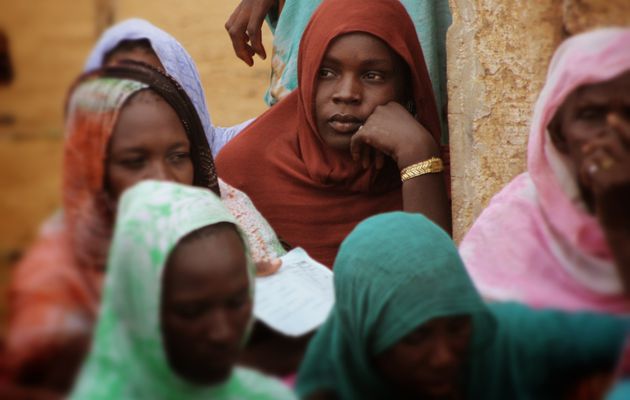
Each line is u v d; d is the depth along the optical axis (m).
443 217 5.69
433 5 6.68
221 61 10.67
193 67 6.51
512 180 5.02
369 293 4.02
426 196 5.69
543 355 4.07
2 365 3.90
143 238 3.68
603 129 4.31
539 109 4.51
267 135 6.42
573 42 4.45
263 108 10.38
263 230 5.48
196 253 3.68
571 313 4.18
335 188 6.14
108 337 3.68
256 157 6.35
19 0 5.09
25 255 4.25
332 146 6.03
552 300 4.29
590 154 4.32
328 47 5.93
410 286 3.96
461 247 4.71
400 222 4.16
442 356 3.96
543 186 4.50
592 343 4.08
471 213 5.42
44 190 4.61
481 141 5.35
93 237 4.39
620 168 4.28
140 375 3.66
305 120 6.23
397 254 4.02
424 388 4.04
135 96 4.75
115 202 4.63
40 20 5.11
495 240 4.55
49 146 4.74
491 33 5.28
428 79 6.22
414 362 3.99
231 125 10.18
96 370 3.68
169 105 4.86
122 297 3.68
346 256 4.14
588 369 4.07
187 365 3.72
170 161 4.82
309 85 6.02
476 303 4.00
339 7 6.02
